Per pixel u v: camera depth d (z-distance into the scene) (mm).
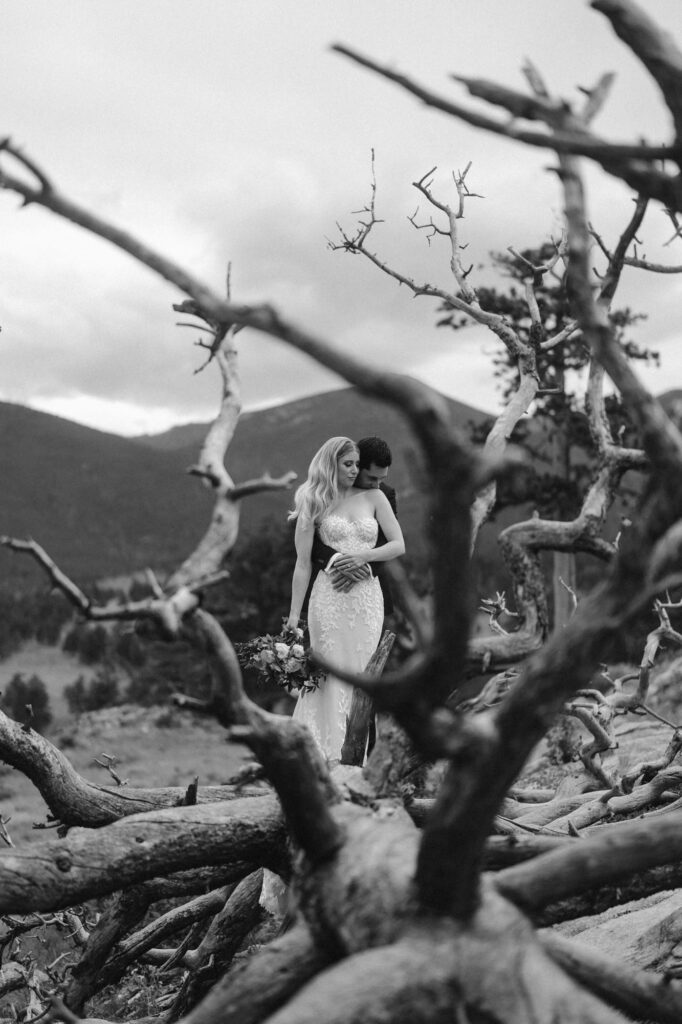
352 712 4629
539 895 2477
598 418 3873
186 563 2422
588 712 5051
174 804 4121
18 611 103438
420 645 2012
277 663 4824
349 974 2166
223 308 1985
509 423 4395
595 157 2049
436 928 2285
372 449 5027
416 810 3576
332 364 1864
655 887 3445
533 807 5824
